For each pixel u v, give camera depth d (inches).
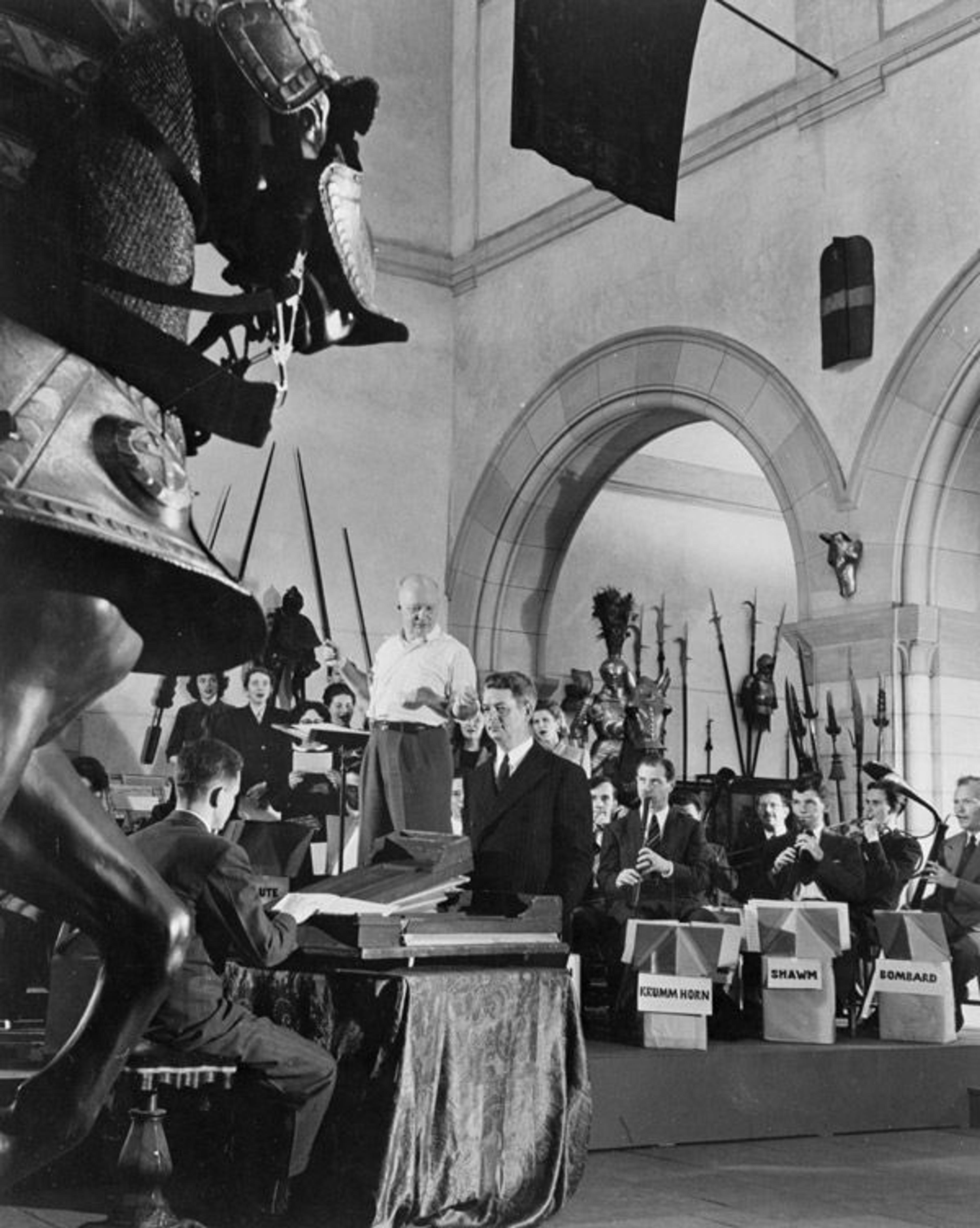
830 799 442.6
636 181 244.8
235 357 85.2
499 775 240.5
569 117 240.7
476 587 588.1
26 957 262.4
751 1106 255.8
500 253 599.2
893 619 431.8
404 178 621.0
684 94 247.4
